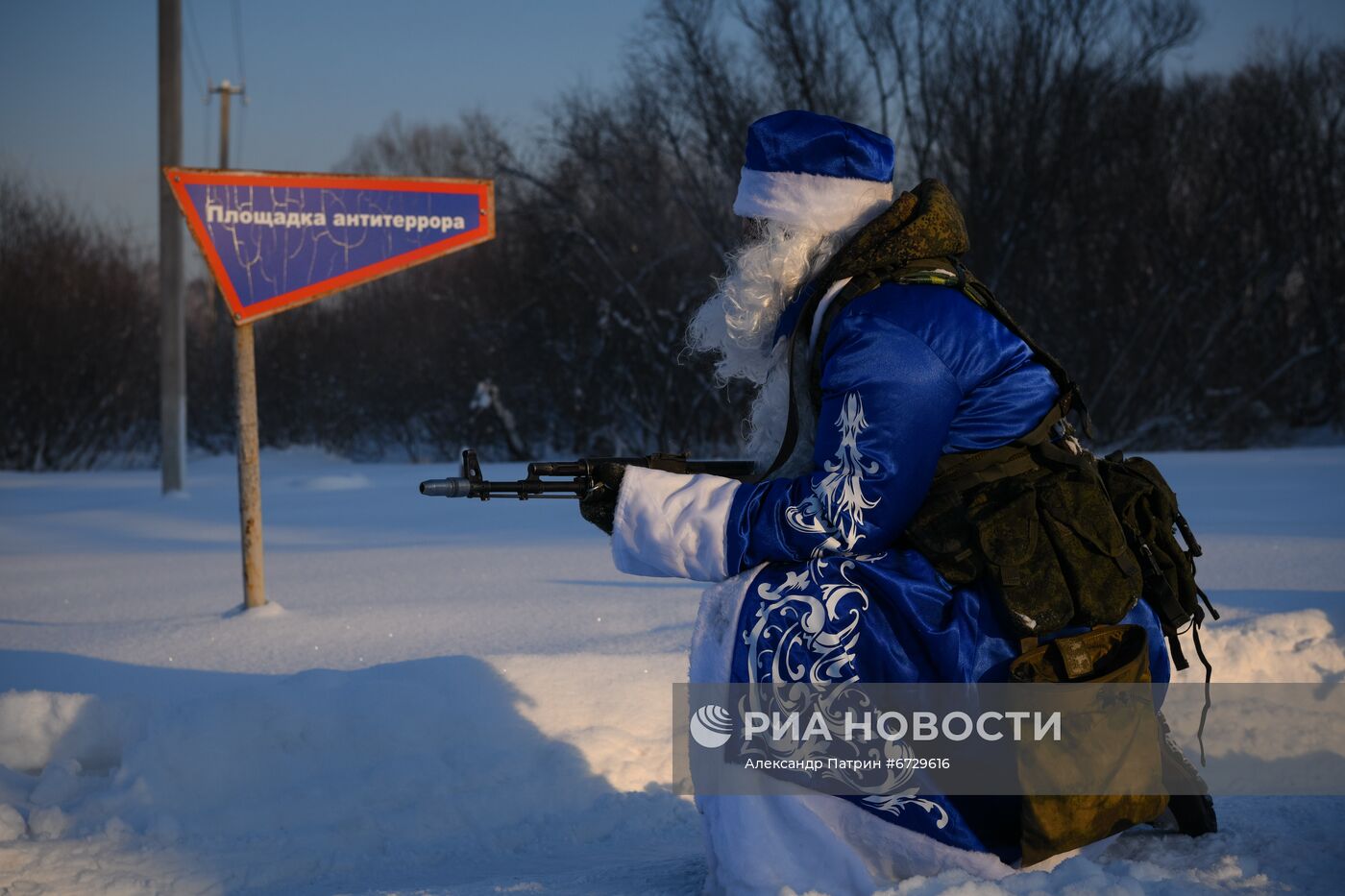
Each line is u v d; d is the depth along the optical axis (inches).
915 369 87.7
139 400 1363.2
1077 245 1233.4
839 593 87.4
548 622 223.6
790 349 95.6
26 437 1275.8
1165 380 1250.0
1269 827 101.9
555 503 551.8
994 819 86.6
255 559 246.7
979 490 89.1
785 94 1182.9
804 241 96.0
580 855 118.7
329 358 1512.1
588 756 137.6
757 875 86.0
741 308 97.8
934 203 93.7
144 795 129.6
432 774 133.3
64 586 320.5
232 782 132.6
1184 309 1234.6
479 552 362.6
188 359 1540.4
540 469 94.2
